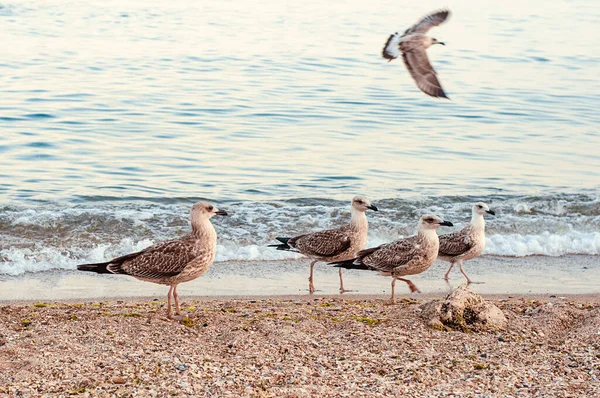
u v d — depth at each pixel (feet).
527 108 95.96
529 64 124.06
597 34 154.61
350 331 33.40
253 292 42.60
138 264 34.45
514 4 197.47
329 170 69.72
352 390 26.78
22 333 32.07
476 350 31.37
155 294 41.83
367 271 48.01
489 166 72.49
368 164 71.92
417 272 41.19
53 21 143.64
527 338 33.01
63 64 110.93
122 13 155.02
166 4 167.73
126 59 116.26
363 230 45.27
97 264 34.71
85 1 164.45
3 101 89.10
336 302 40.01
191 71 110.52
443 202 61.26
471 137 82.74
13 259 46.96
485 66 121.29
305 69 114.42
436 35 147.84
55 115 84.48
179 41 131.54
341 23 154.30
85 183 63.62
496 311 34.71
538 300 41.11
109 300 40.45
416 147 78.28
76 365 28.37
